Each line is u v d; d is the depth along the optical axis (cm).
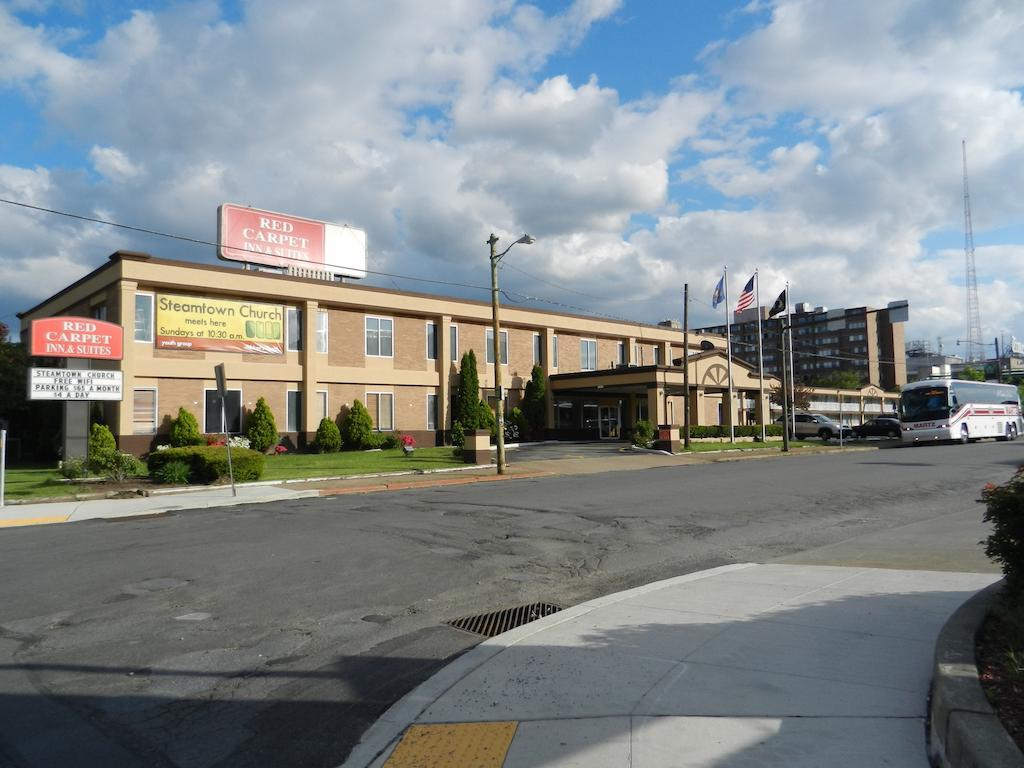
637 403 4762
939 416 3925
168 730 467
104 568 937
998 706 387
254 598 788
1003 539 550
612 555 1017
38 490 1845
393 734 450
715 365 4447
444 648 628
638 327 4788
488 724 454
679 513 1381
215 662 593
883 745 399
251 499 1714
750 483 1898
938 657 455
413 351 3628
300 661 596
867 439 4812
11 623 702
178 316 2869
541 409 4078
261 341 3091
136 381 2759
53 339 2052
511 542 1106
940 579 783
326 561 971
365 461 2706
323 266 3453
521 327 4162
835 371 12469
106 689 537
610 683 506
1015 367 11012
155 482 2005
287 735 460
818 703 456
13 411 3453
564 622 665
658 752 402
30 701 515
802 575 836
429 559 985
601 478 2172
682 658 550
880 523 1279
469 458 2678
